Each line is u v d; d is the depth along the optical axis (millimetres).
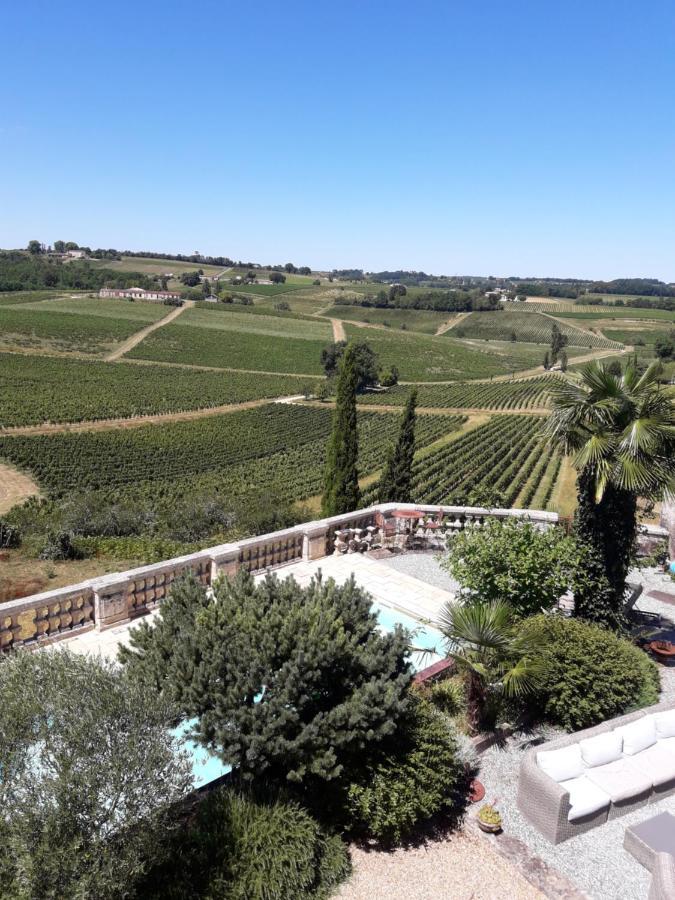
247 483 61250
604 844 7594
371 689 7457
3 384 101125
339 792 7316
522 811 8016
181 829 6664
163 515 33719
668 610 13836
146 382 115000
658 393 10914
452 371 154375
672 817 7672
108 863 5383
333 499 20672
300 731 7262
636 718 9133
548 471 64875
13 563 18469
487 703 9711
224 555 13117
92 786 5527
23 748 5836
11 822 5293
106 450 72438
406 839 7574
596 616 11516
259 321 191250
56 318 161000
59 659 6781
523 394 122875
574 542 11312
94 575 17203
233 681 7344
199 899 5914
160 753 6102
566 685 9531
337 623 7852
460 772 8375
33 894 5055
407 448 21406
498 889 6914
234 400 107938
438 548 16422
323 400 115250
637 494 11141
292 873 6332
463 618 9047
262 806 6836
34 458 65438
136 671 7617
